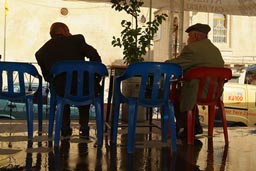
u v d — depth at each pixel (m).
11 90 4.37
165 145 4.66
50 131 4.88
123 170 3.47
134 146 4.38
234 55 24.67
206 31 5.05
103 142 4.79
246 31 25.03
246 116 11.90
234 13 9.37
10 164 3.59
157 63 4.14
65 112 5.27
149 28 5.95
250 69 17.58
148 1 9.09
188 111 4.81
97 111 4.44
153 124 6.06
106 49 24.39
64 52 4.84
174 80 4.73
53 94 4.82
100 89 4.48
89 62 4.26
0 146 4.39
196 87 4.66
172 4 7.86
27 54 23.42
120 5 5.98
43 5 23.62
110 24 24.47
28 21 23.41
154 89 4.18
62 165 3.58
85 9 24.12
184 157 4.09
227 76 4.72
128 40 5.90
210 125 5.49
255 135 5.97
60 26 5.17
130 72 4.16
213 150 4.52
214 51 4.93
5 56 23.06
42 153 4.06
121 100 4.51
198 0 9.00
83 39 4.95
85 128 5.29
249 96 11.95
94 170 3.44
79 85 4.28
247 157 4.19
